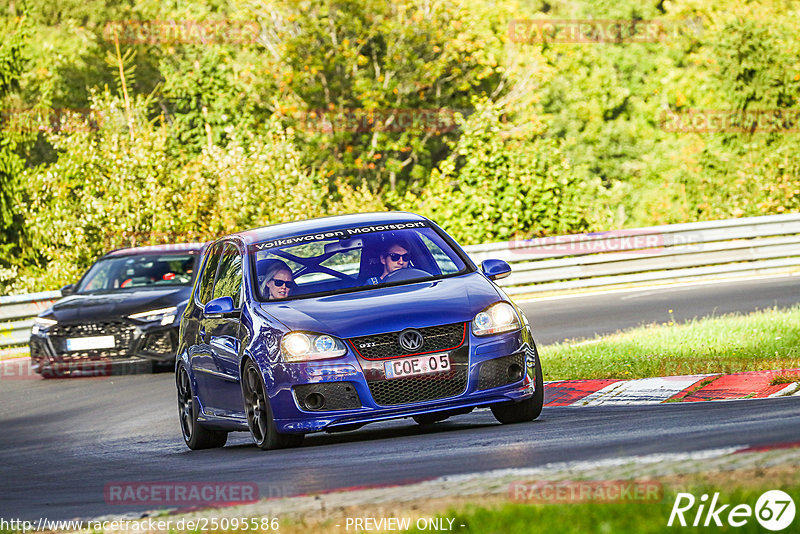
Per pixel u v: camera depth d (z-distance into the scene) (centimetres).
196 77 13975
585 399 3662
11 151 12281
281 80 14275
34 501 2631
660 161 16088
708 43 15425
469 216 9712
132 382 5341
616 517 1544
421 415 3125
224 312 3159
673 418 2814
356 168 14650
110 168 10206
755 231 8231
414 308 2920
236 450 3262
